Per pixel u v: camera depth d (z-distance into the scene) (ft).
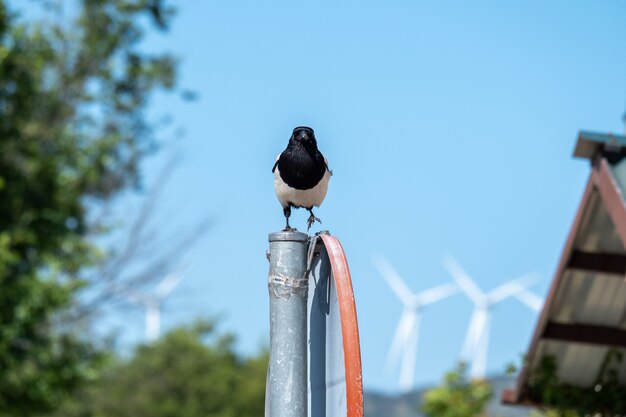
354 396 12.38
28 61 61.31
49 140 67.05
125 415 139.13
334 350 13.14
